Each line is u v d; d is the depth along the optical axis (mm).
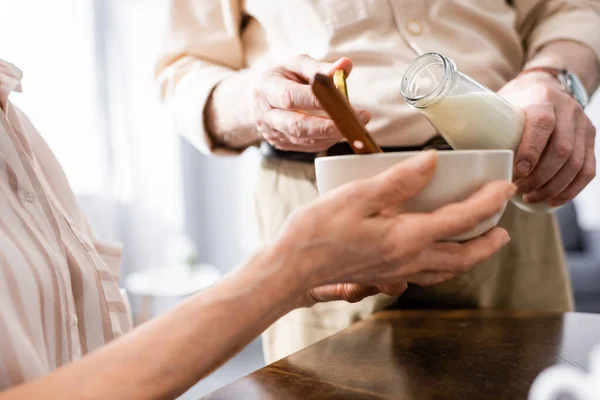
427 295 786
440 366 482
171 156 3459
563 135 562
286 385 454
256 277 357
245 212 3734
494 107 519
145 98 3322
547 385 316
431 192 407
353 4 758
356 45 756
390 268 396
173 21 917
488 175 413
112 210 3156
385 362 500
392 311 704
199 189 3762
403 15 755
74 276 527
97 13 3072
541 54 752
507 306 823
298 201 823
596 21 788
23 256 445
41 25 2844
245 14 910
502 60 791
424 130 721
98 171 3086
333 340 573
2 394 314
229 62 910
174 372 331
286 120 559
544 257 826
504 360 489
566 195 630
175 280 2787
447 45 761
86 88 3018
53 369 456
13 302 421
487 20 783
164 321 344
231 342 349
